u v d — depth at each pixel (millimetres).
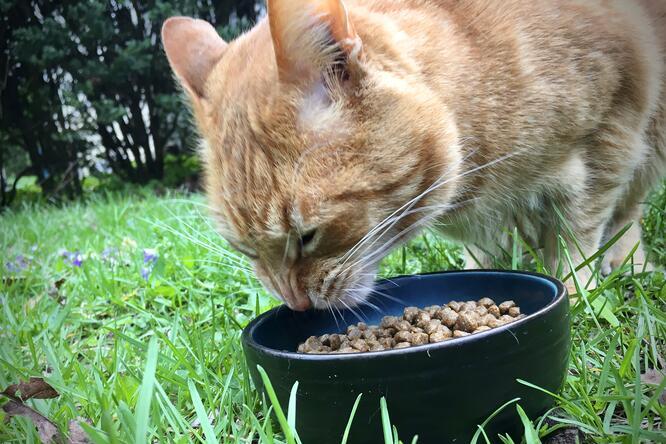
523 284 239
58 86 1220
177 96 1147
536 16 276
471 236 319
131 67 1117
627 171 304
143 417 183
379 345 214
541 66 271
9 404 204
